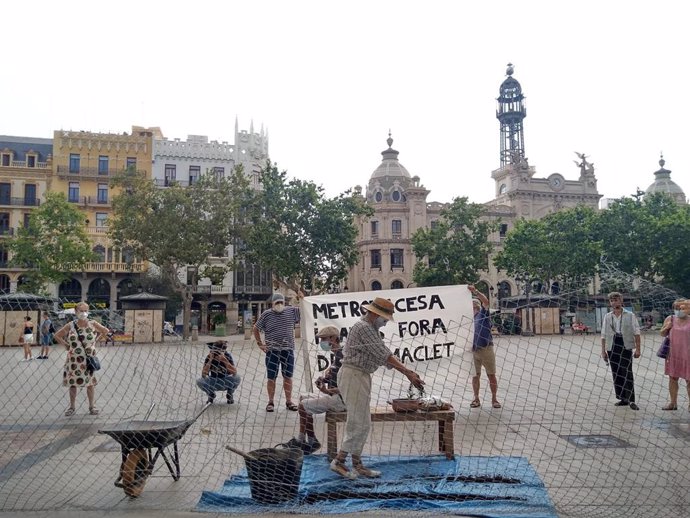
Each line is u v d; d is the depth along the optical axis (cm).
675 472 553
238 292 4775
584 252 3944
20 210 4688
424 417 593
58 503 487
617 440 686
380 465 568
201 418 861
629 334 912
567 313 3491
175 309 4516
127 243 3966
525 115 7025
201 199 3500
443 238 4203
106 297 4612
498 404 911
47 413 923
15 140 4841
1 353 2252
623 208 4028
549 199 5634
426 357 780
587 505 463
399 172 5478
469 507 457
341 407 598
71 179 4734
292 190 3650
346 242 3706
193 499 495
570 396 1037
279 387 1214
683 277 3903
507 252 4272
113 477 566
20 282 4531
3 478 563
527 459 591
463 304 786
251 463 481
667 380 1241
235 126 5044
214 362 990
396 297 792
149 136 4966
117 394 1138
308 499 482
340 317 798
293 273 3669
